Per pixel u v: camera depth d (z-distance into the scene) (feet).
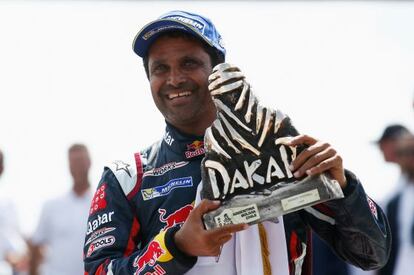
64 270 35.35
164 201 14.75
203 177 13.58
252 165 13.42
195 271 14.43
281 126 13.50
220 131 13.57
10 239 37.22
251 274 14.21
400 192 28.86
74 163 35.63
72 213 35.50
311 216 14.85
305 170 13.25
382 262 14.56
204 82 14.87
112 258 14.51
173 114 14.90
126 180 15.03
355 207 13.91
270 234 14.37
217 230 13.17
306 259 14.99
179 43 14.79
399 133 30.53
